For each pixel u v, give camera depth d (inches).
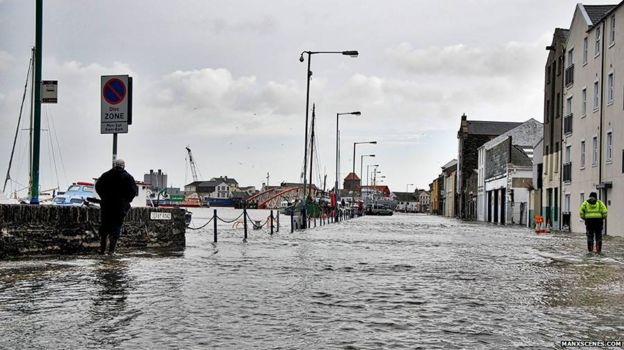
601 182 1390.3
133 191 576.7
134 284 381.4
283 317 291.0
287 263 539.2
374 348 236.2
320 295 358.0
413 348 237.3
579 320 298.7
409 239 1027.3
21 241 525.7
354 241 929.5
